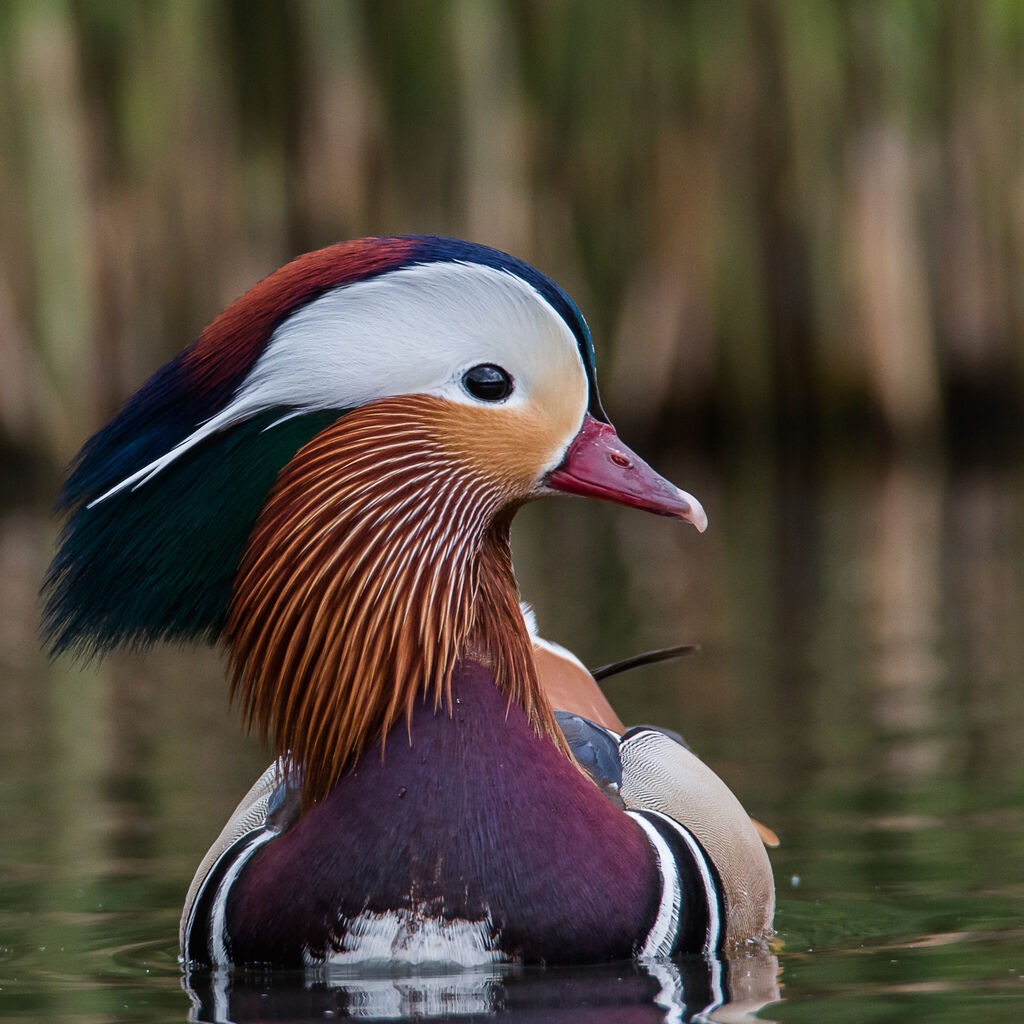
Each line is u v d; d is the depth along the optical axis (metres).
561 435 6.31
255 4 27.39
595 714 7.78
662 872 6.34
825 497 24.48
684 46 28.78
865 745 10.51
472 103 27.75
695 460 29.38
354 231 27.80
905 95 28.86
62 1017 5.84
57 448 26.11
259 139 27.78
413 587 6.15
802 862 8.05
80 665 14.77
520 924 6.05
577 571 19.27
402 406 6.11
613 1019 5.58
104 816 9.20
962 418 30.45
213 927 6.37
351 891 6.07
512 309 6.16
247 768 10.36
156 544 6.16
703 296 29.67
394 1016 5.63
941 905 7.23
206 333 6.14
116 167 26.92
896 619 15.23
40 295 25.92
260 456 6.12
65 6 25.73
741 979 6.09
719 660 13.66
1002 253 30.06
